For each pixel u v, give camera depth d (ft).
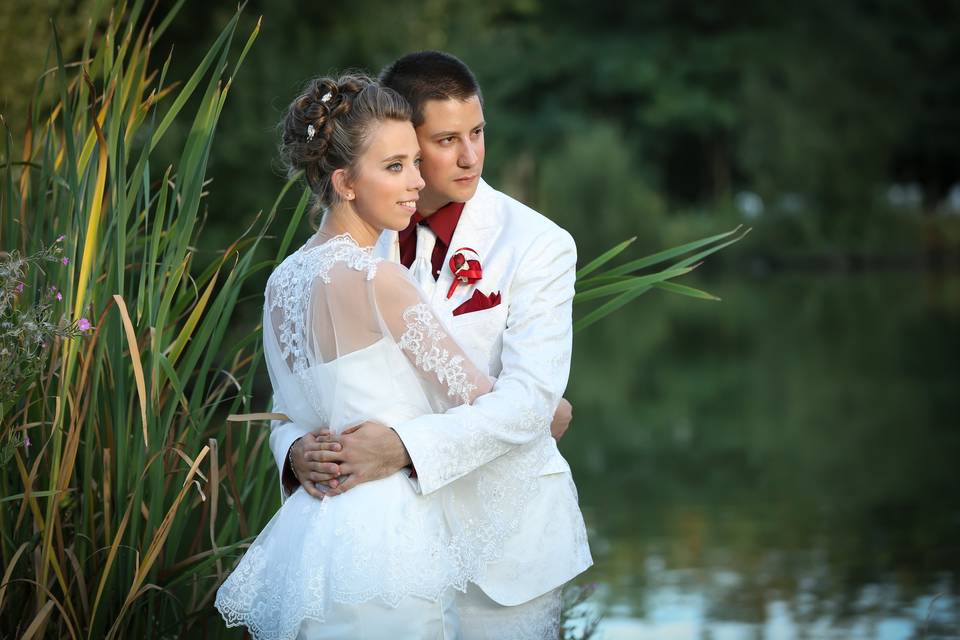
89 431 11.80
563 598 16.40
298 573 10.48
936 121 176.35
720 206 159.43
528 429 10.98
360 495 10.59
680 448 43.62
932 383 57.77
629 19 184.14
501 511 11.31
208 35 46.65
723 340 81.87
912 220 162.81
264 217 44.57
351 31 50.11
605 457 42.24
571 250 11.96
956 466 38.81
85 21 27.04
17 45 25.59
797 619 23.40
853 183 160.76
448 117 11.55
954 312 93.15
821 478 37.58
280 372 11.42
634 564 27.81
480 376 11.00
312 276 10.86
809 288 126.31
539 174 146.61
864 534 30.40
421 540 10.57
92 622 11.46
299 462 11.00
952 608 24.06
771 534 30.68
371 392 10.78
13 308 11.19
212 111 12.45
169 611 12.59
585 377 64.49
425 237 12.13
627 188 135.13
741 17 180.96
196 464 11.23
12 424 11.94
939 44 176.65
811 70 165.27
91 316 12.13
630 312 108.47
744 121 165.58
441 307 11.70
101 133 12.28
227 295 12.90
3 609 11.86
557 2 184.55
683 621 23.24
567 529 11.84
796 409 51.75
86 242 11.98
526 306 11.53
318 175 11.15
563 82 176.76
